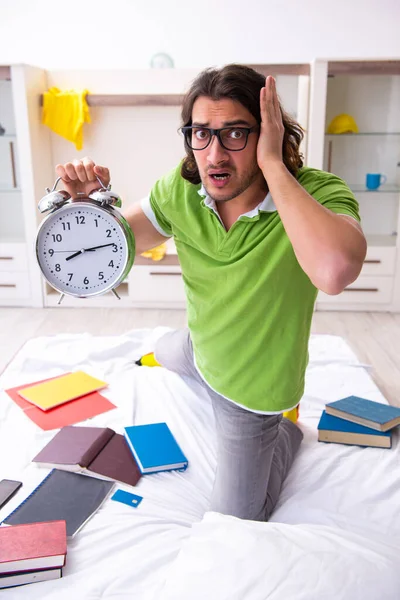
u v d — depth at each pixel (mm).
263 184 1345
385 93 3658
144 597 1176
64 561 1235
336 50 3711
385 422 1784
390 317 3578
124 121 3781
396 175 3781
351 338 3191
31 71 3408
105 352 2443
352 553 1201
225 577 1152
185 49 3736
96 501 1505
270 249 1341
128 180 3889
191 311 1530
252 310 1396
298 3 3635
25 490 1550
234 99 1183
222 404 1540
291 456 1720
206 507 1540
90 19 3699
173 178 1462
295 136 1353
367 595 1106
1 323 3385
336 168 3783
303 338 1448
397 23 3648
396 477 1624
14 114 3424
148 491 1577
